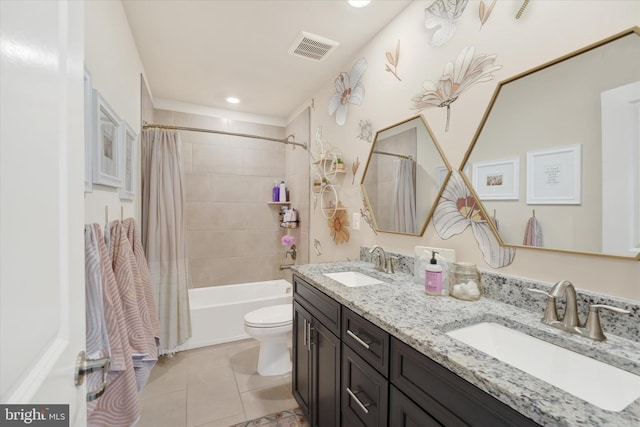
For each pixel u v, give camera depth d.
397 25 1.59
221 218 3.08
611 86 0.79
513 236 1.03
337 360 1.17
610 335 0.77
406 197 1.52
